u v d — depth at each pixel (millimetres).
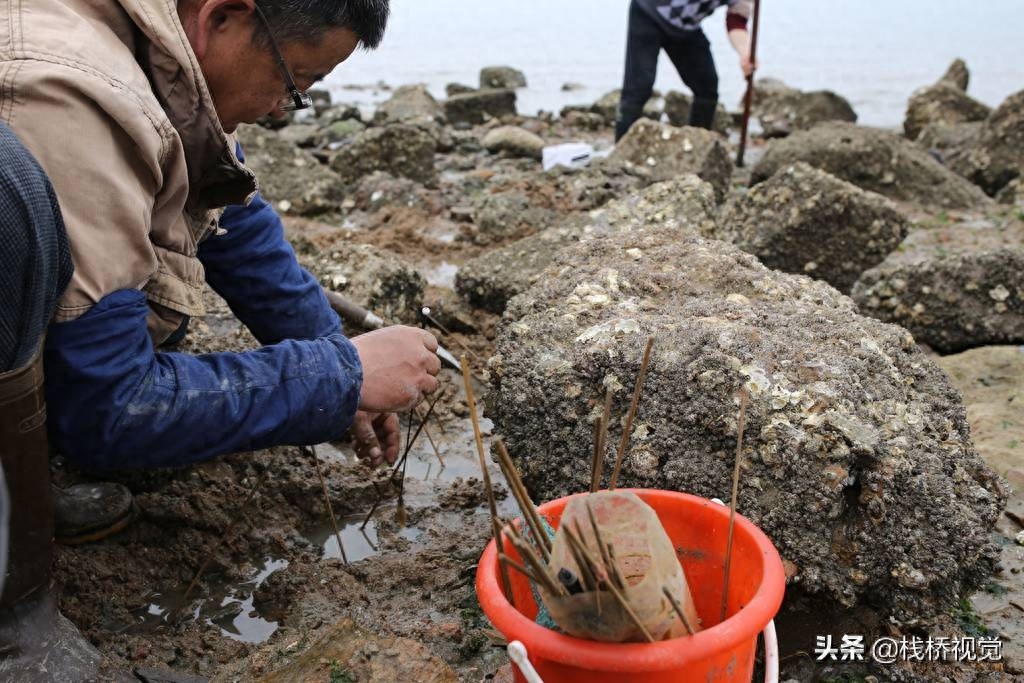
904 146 6812
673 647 1544
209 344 3682
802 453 2141
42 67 1832
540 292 2883
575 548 1499
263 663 2086
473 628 2410
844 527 2127
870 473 2104
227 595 2588
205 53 2062
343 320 3744
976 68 14656
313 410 2121
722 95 12250
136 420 1987
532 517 1732
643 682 1587
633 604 1536
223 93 2139
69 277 1884
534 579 1600
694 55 7879
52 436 2041
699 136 6574
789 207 4746
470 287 4320
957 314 4207
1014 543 2789
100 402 1968
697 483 2215
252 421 2072
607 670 1546
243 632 2457
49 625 2082
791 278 2977
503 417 2551
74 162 1860
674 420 2297
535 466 2465
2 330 1775
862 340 2500
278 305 2723
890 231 4715
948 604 2162
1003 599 2557
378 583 2598
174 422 2014
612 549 1533
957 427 2535
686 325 2451
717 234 4719
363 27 2123
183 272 2316
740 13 7848
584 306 2703
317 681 2014
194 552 2691
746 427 2201
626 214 4602
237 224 2625
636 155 6688
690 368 2305
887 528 2111
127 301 2000
